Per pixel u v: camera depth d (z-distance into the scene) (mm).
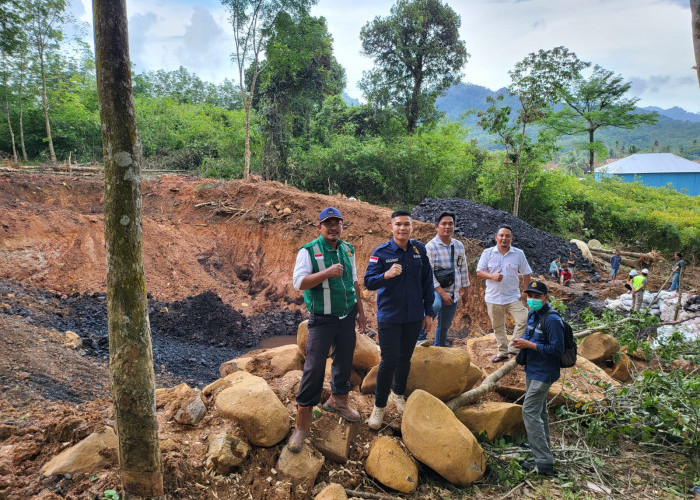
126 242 2668
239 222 15344
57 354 7008
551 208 21391
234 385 4211
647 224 22250
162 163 24094
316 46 20625
